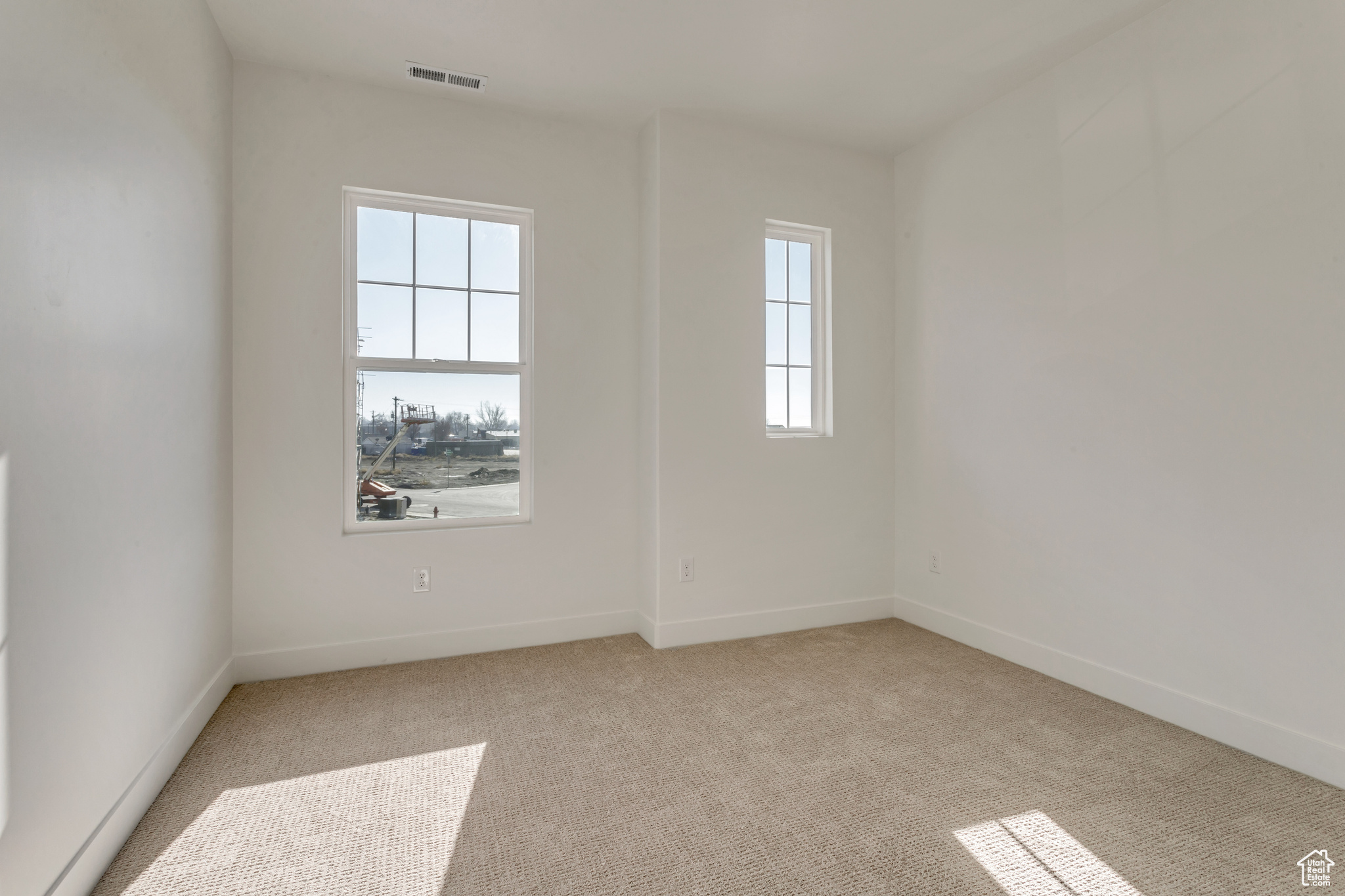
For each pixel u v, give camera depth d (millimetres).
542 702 2605
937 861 1638
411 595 3074
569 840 1723
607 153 3434
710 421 3389
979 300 3270
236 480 2789
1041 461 2947
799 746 2242
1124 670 2598
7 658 1229
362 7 2451
